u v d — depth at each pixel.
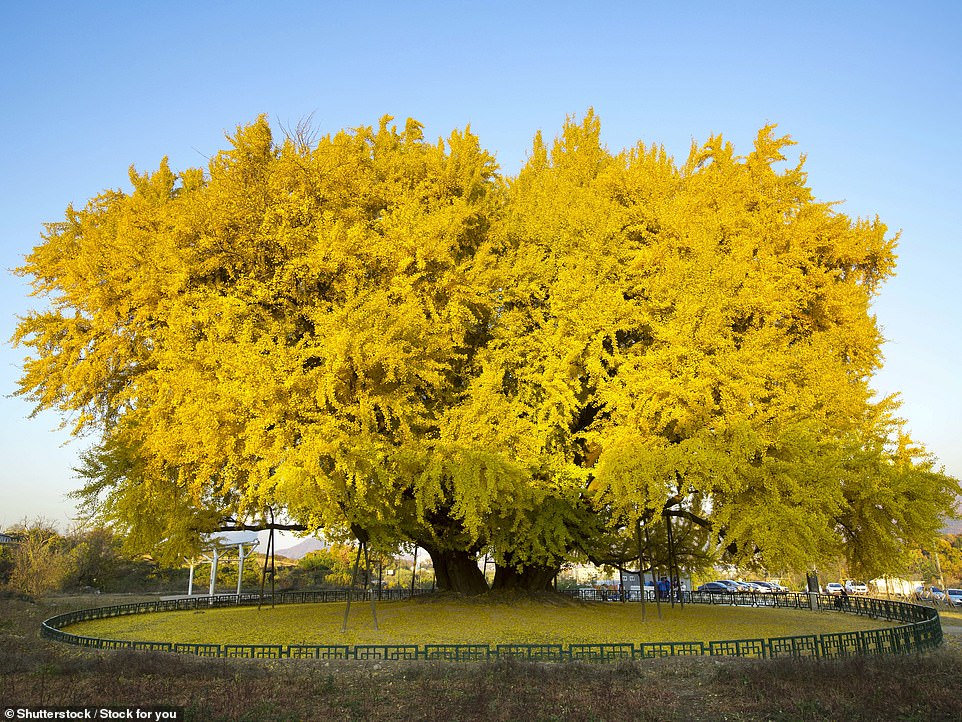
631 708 9.08
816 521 16.95
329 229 18.58
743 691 9.85
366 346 16.39
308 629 18.73
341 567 51.28
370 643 16.42
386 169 22.64
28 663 10.86
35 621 20.62
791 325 22.61
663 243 21.55
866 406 21.86
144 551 21.20
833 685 10.05
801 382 19.83
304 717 8.59
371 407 17.27
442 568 25.89
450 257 19.48
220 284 19.14
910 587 46.78
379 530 18.31
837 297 22.09
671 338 18.55
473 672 11.07
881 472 18.94
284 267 18.62
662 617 21.55
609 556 27.25
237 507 20.02
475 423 18.95
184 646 13.96
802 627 19.81
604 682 10.38
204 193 19.36
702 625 19.92
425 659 12.97
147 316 19.02
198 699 9.17
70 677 10.15
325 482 15.23
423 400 21.09
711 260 20.28
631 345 23.17
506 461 18.11
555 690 9.97
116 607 23.20
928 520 18.11
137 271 18.88
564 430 21.45
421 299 19.42
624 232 23.02
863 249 22.95
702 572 29.00
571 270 20.86
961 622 23.78
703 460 17.17
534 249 21.72
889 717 8.67
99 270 19.50
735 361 18.00
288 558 70.25
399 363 16.89
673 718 8.77
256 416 16.47
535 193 24.62
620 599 31.44
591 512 22.58
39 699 8.69
